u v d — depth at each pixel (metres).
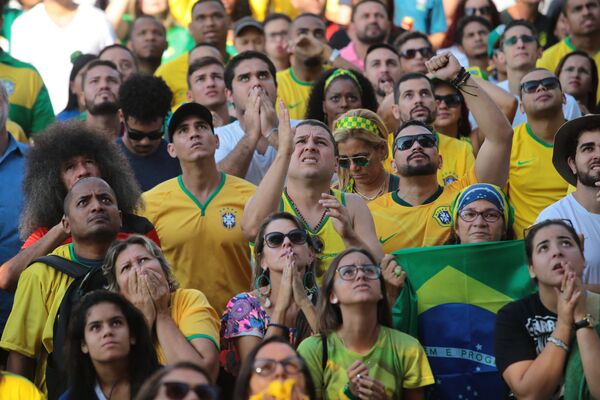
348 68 35.91
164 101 29.61
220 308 26.28
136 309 21.52
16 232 28.47
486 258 23.39
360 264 21.56
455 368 22.83
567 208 25.41
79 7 40.91
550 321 21.50
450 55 26.20
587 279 24.89
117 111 33.03
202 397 17.34
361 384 20.97
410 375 21.53
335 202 23.39
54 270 23.73
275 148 28.89
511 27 35.47
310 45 34.94
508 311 21.75
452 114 31.59
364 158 27.20
